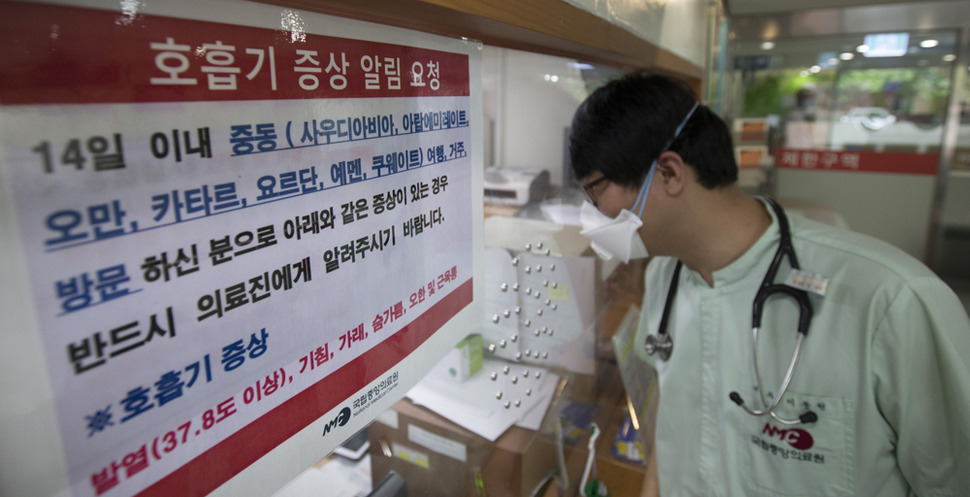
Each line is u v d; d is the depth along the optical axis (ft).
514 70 4.04
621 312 5.54
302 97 1.29
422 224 1.87
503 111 4.09
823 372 2.84
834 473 2.89
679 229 3.10
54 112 0.83
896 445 2.73
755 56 10.29
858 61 9.76
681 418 3.63
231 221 1.15
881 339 2.61
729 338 3.20
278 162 1.24
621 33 2.95
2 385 0.83
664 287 3.88
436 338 2.07
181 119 1.02
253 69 1.15
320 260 1.41
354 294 1.56
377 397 1.73
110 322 0.96
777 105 10.48
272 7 1.18
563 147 4.40
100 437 0.97
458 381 3.59
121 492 1.02
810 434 2.91
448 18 1.53
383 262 1.67
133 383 1.01
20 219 0.81
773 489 3.07
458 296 2.20
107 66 0.89
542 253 3.98
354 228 1.52
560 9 2.09
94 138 0.89
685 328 3.54
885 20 9.19
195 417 1.14
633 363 4.65
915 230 10.19
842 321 2.78
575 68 4.29
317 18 1.30
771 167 10.84
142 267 1.00
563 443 4.35
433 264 1.98
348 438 1.62
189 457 1.15
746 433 3.16
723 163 2.92
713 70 6.60
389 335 1.75
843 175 10.43
